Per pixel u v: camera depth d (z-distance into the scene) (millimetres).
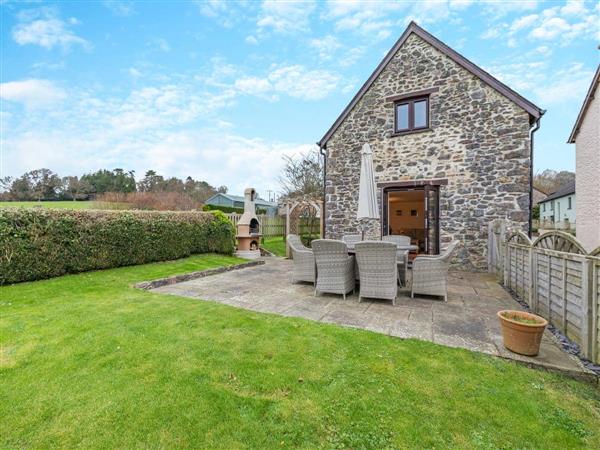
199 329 3334
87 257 6020
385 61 8641
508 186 7164
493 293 5215
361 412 2029
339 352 2828
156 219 7512
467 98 7598
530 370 2578
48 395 2135
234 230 10180
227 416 1967
